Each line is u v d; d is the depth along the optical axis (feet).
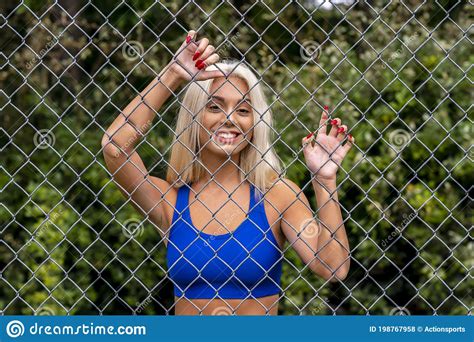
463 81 15.11
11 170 15.92
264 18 16.51
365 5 16.02
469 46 15.30
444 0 15.49
